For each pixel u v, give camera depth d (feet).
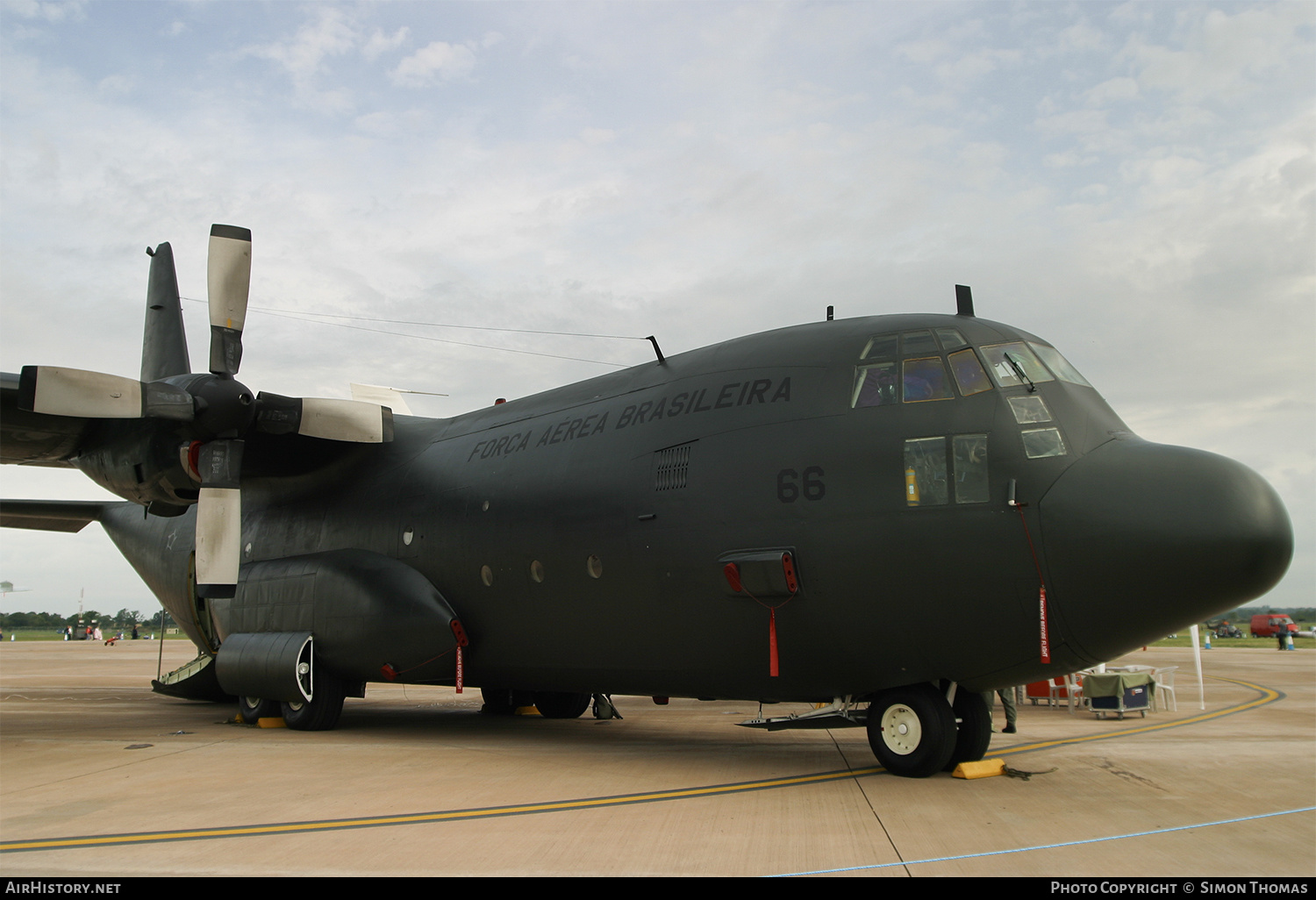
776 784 26.23
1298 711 46.55
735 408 29.81
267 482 47.80
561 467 34.37
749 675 28.96
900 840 19.43
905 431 26.37
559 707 47.47
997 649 24.91
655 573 30.14
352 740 38.11
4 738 39.50
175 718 49.03
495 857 18.20
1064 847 18.79
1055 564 24.06
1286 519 23.61
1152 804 23.06
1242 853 18.37
